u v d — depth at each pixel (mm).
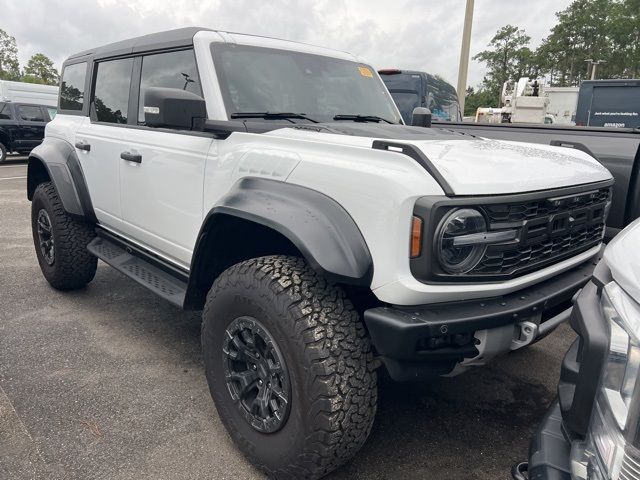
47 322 4051
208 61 2979
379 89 3875
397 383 3270
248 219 2311
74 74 4656
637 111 13039
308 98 3250
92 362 3424
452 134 3039
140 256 3750
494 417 2953
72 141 4336
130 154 3439
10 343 3674
